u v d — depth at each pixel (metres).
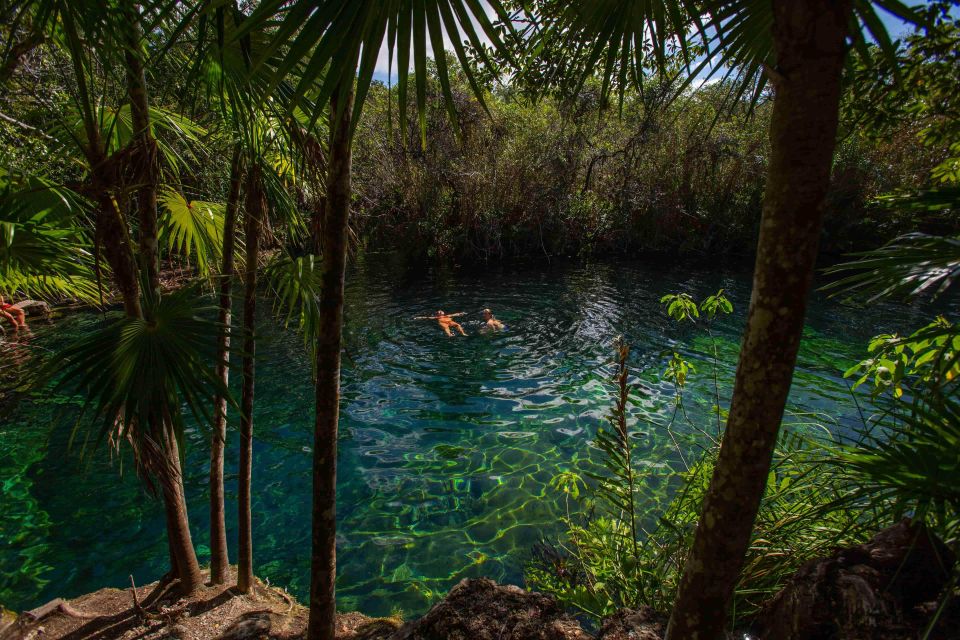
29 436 6.29
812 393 7.11
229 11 1.97
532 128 18.62
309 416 6.95
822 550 2.60
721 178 20.27
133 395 2.07
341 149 1.77
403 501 5.05
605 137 18.91
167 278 8.91
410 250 20.25
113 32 1.88
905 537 1.86
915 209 1.98
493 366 8.74
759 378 1.10
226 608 3.23
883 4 1.31
